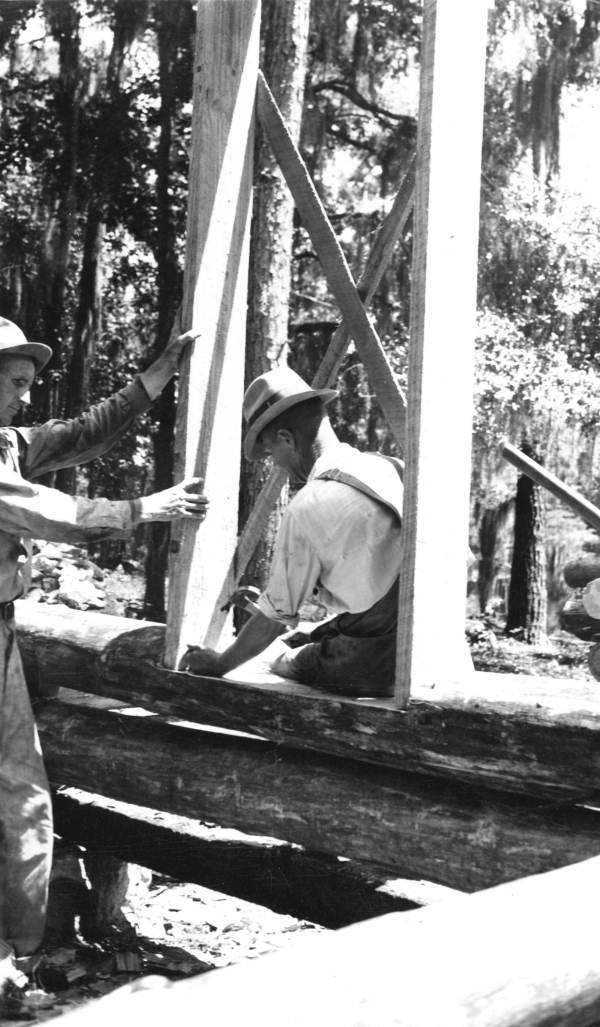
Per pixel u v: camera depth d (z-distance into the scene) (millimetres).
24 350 3873
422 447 3043
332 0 13031
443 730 2975
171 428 13367
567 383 13094
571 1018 1625
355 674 3365
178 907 4934
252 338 8922
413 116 13773
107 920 4496
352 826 3283
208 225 3719
